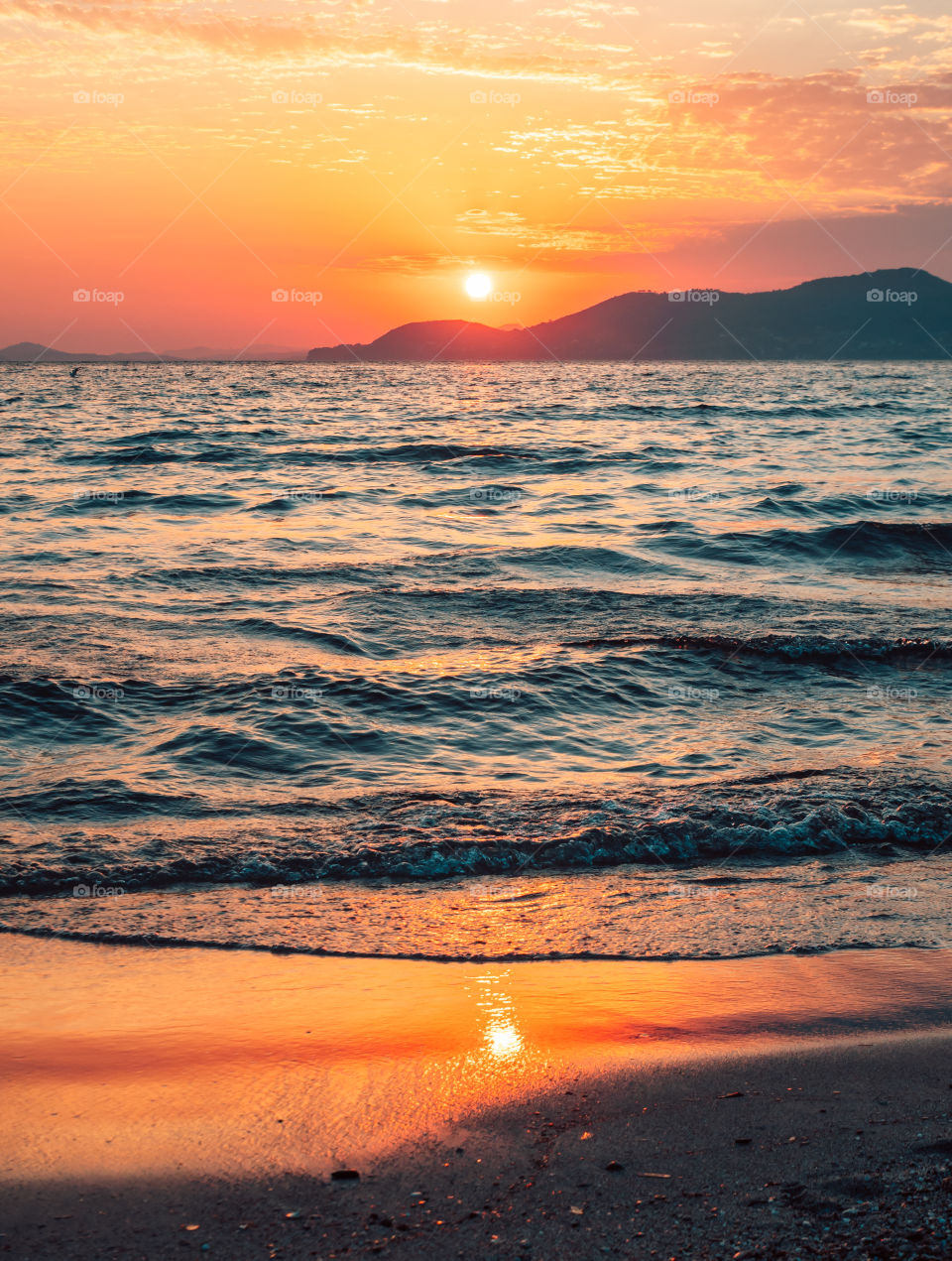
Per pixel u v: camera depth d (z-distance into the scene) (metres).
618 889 5.97
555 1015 4.34
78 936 5.21
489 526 19.00
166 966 4.87
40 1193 3.05
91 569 14.63
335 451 30.95
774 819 6.93
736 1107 3.56
